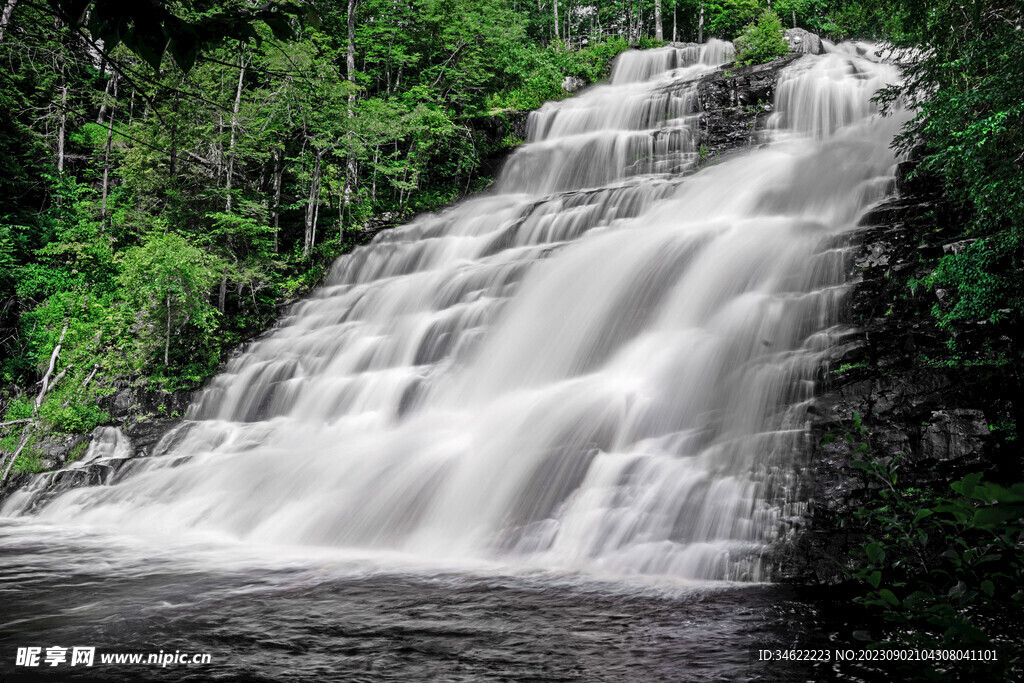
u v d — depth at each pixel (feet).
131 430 55.31
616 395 37.14
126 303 67.67
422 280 62.03
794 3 145.69
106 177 87.40
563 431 35.60
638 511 27.61
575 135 90.38
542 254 58.03
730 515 26.11
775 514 25.53
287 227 91.15
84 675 15.60
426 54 114.93
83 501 41.32
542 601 21.39
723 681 14.98
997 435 26.43
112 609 20.92
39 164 94.58
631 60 111.65
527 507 30.35
